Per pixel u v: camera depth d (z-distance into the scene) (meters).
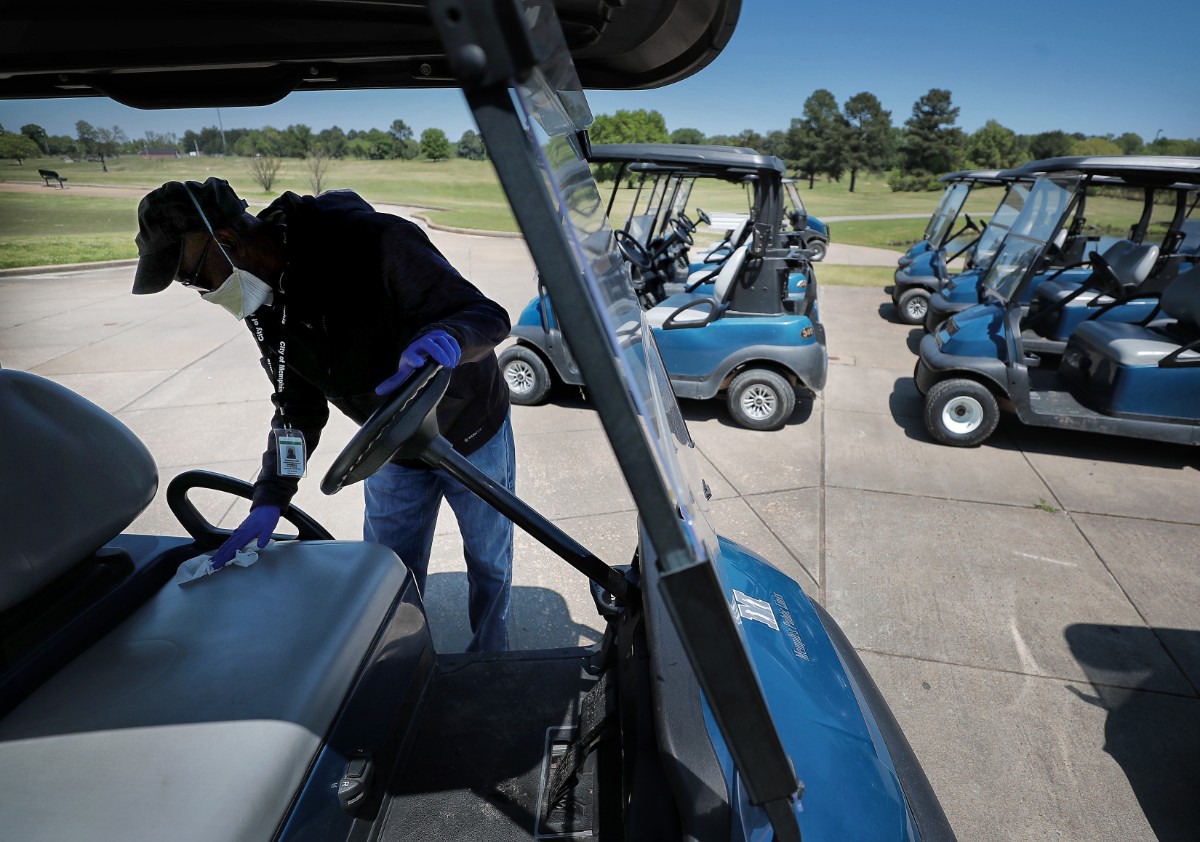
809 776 1.08
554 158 0.69
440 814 1.34
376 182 24.02
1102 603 3.09
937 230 10.44
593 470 4.25
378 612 1.48
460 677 1.67
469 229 16.66
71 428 1.48
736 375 5.05
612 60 1.45
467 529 2.10
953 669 2.68
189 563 1.57
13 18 1.06
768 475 4.31
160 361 6.26
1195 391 4.23
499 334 1.42
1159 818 2.08
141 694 1.22
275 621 1.41
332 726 1.24
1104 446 4.87
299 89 1.56
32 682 1.24
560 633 2.78
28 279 9.70
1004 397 4.77
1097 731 2.40
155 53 1.24
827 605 3.05
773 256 4.89
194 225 1.36
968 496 4.07
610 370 0.64
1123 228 7.55
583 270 0.67
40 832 0.99
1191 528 3.75
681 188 9.18
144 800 1.03
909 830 1.12
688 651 0.72
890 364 6.88
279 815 1.08
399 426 1.16
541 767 1.44
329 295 1.56
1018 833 2.02
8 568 1.28
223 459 4.32
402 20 1.18
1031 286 7.16
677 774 0.99
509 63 0.56
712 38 1.24
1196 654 2.78
